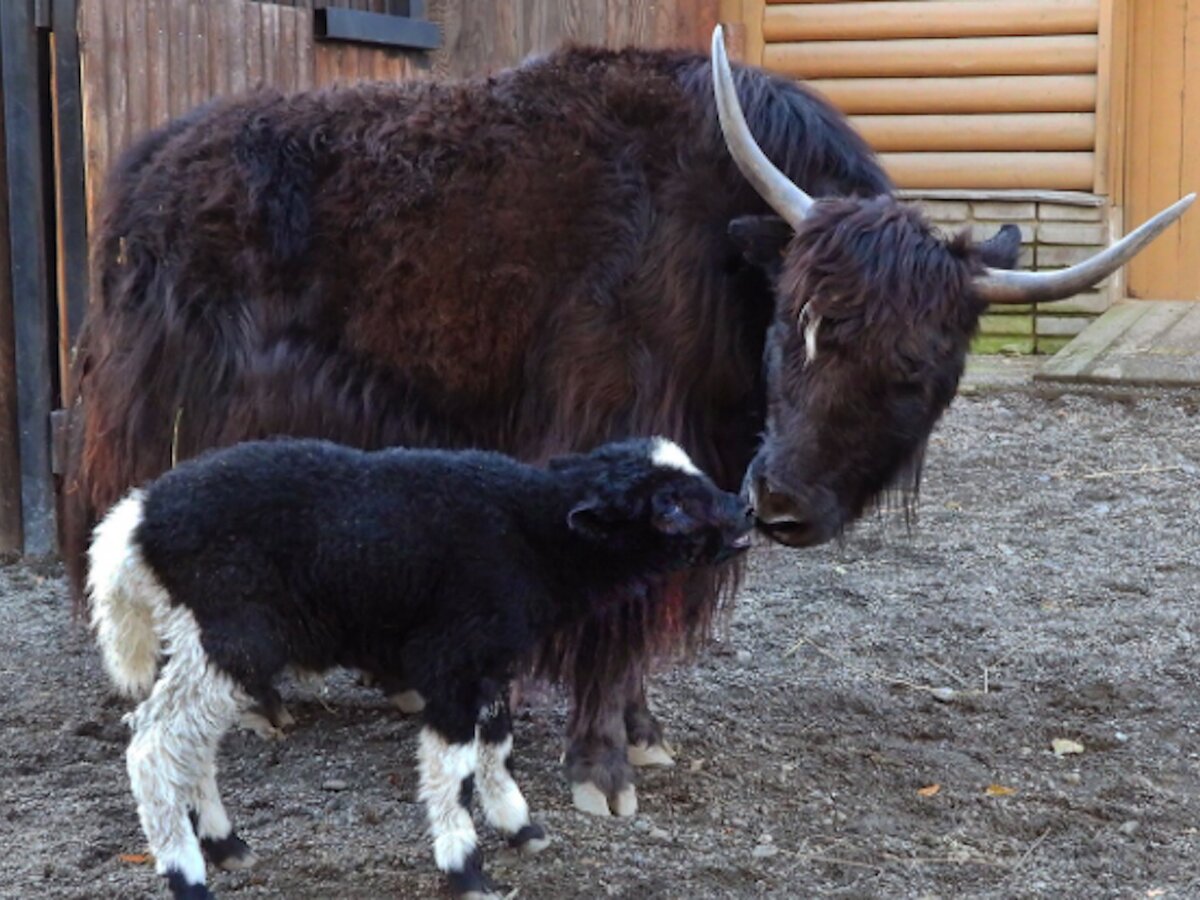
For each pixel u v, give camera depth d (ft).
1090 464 30.22
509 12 35.94
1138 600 23.47
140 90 25.44
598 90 17.15
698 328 16.24
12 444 25.85
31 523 25.86
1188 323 38.32
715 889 14.62
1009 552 25.61
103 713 19.04
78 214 25.11
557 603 14.16
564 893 14.35
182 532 13.25
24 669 20.68
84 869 14.83
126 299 18.08
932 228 15.30
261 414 17.43
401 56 31.63
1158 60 41.88
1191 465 29.99
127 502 13.78
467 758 13.87
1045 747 18.49
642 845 15.46
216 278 17.65
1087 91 39.06
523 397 17.02
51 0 24.71
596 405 16.44
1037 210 39.34
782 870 15.08
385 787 16.85
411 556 13.50
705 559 14.10
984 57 39.68
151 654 13.98
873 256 14.53
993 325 39.32
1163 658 20.95
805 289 14.64
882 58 40.42
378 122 17.74
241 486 13.47
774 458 14.87
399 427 17.31
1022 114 39.70
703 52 17.74
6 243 25.53
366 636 13.92
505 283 16.76
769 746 18.17
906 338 14.42
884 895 14.61
